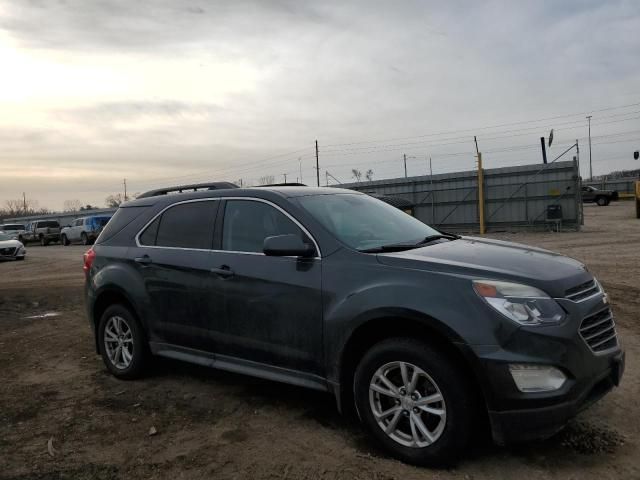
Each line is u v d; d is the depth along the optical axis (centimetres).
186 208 502
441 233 480
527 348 312
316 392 481
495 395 314
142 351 521
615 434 370
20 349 689
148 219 530
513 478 322
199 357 468
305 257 399
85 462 367
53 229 4156
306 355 394
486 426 365
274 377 415
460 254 377
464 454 352
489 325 317
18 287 1347
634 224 2588
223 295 442
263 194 448
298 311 396
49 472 354
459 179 2845
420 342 340
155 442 393
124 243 540
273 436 394
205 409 451
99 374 563
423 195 2964
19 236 4456
